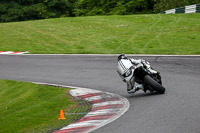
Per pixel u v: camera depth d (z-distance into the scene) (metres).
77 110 31.42
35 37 103.88
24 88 44.47
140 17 131.75
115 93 38.31
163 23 115.56
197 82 41.00
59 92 40.06
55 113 31.02
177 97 32.84
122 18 131.62
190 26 107.12
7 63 69.12
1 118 31.08
